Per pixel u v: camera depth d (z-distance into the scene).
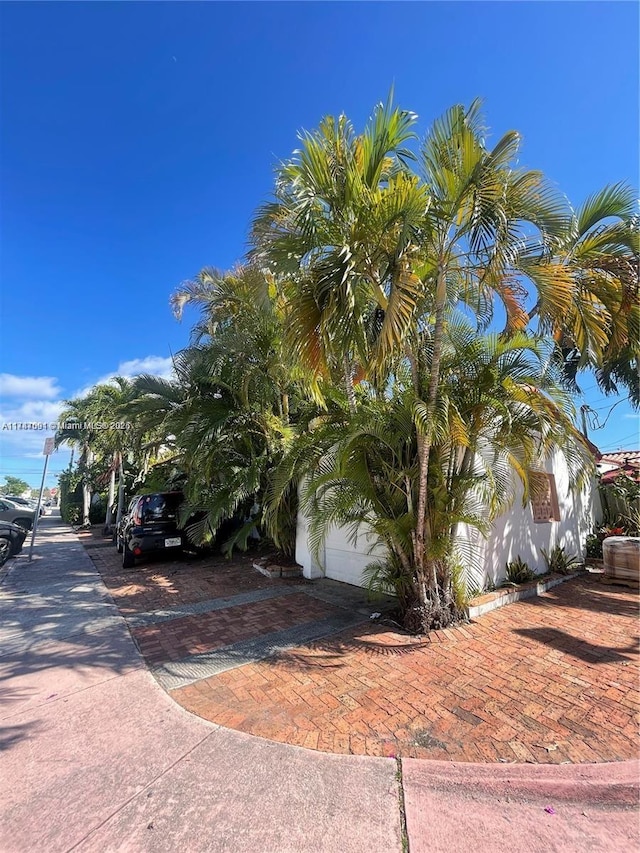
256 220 5.01
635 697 3.55
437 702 3.55
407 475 5.06
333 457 5.68
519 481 7.68
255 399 9.34
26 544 15.41
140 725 3.27
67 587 8.03
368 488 5.16
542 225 4.49
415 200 4.06
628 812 2.34
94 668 4.35
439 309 4.64
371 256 4.37
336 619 5.79
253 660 4.49
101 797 2.46
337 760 2.80
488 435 5.48
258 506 9.87
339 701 3.60
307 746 2.96
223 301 9.27
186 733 3.14
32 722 3.32
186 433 8.93
